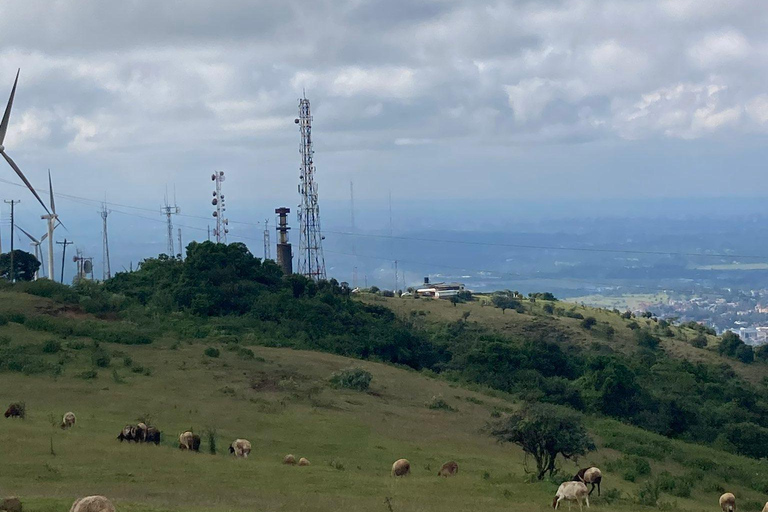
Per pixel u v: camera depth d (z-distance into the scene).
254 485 32.41
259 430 48.03
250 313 95.88
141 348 71.38
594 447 41.03
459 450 48.78
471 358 87.06
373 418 55.50
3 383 54.34
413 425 55.09
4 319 73.06
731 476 54.91
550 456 41.19
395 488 34.38
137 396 53.91
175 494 28.94
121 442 38.72
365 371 67.69
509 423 41.28
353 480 35.31
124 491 28.81
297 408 55.78
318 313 98.06
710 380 96.38
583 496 32.00
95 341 70.00
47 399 50.59
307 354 78.69
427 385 73.25
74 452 34.91
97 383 56.94
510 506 31.66
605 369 78.44
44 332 72.44
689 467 55.72
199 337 81.06
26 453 34.09
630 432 64.19
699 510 37.88
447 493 34.28
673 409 76.19
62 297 85.00
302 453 43.09
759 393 92.94
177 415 49.62
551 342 98.44
